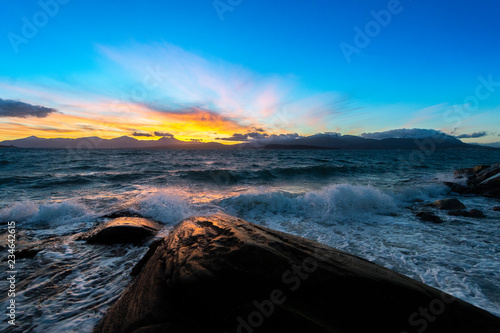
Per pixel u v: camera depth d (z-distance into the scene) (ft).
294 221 24.20
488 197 35.32
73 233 19.84
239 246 9.28
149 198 29.04
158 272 10.14
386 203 29.91
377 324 6.97
